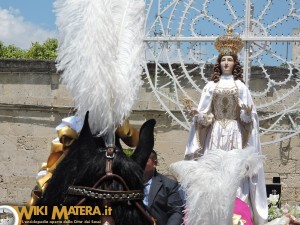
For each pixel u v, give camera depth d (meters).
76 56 4.08
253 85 13.34
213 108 7.41
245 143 7.26
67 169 3.99
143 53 4.24
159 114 15.38
